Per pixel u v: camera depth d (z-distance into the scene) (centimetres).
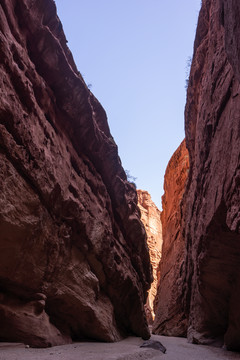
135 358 717
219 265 986
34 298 736
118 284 1196
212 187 900
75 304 889
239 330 1050
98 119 1213
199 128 1277
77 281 908
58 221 805
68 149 921
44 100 781
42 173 706
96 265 1043
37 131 717
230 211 693
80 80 888
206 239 920
